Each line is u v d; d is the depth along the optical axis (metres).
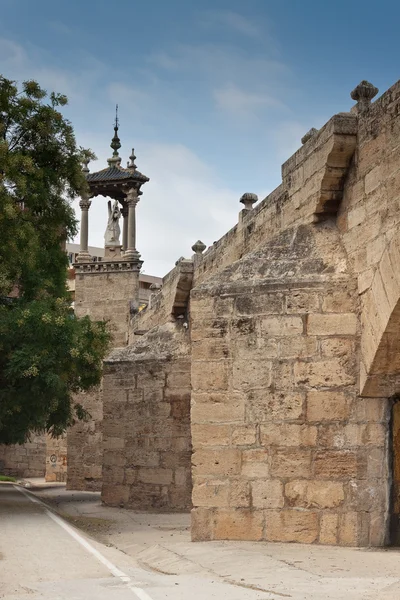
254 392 15.76
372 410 15.13
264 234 19.06
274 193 18.59
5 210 25.17
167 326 27.25
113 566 13.31
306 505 15.20
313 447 15.30
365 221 15.08
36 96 27.39
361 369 15.15
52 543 16.23
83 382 28.25
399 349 14.44
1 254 26.03
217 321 16.16
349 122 15.57
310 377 15.45
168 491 25.73
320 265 15.86
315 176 16.36
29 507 25.36
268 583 11.16
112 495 26.94
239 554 13.91
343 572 11.89
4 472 57.28
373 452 15.05
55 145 27.58
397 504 14.87
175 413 25.97
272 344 15.73
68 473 40.38
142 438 26.45
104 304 45.69
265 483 15.48
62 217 28.48
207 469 15.81
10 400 25.91
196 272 25.56
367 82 15.71
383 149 14.49
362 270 15.20
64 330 25.67
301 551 14.17
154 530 20.28
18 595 10.51
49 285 28.08
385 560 12.98
